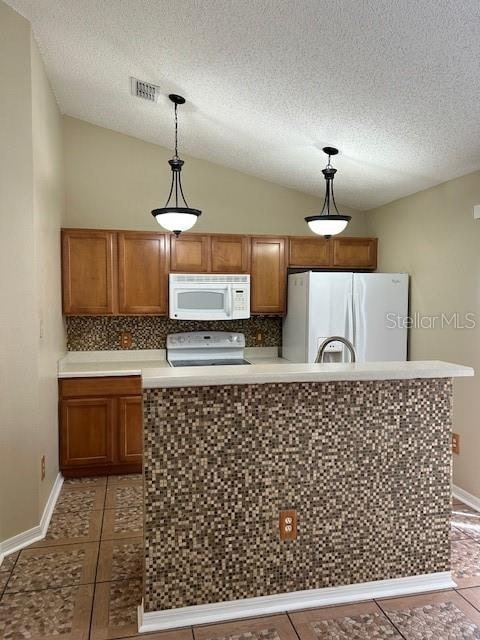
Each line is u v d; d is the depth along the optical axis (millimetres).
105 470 3971
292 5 2213
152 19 2602
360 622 2209
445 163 3416
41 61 3188
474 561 2719
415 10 2062
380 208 4734
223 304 4363
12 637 2086
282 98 3090
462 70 2383
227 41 2627
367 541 2398
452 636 2113
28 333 2855
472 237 3441
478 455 3396
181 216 3248
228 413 2211
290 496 2303
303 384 2283
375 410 2367
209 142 4184
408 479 2426
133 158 4492
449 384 2441
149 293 4238
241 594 2271
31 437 2893
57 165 3889
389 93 2740
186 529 2203
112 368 4031
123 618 2217
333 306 4070
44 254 3193
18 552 2770
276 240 4527
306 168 4227
